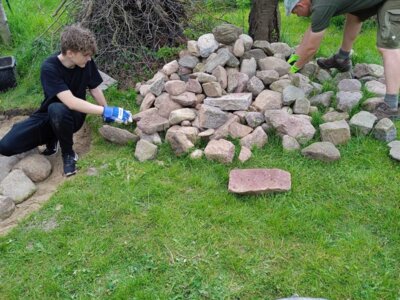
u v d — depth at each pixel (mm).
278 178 2979
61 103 3172
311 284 2332
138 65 4457
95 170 3281
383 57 3451
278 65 3877
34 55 4953
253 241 2594
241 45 3959
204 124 3418
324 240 2568
